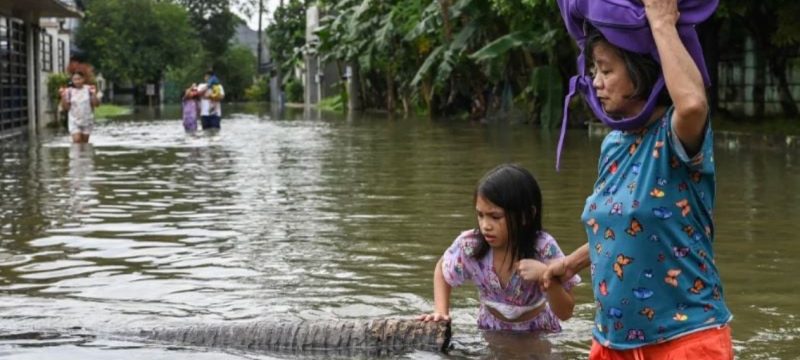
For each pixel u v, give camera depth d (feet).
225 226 24.35
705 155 9.11
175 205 28.40
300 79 207.72
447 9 73.87
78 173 38.34
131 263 19.75
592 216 9.75
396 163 41.52
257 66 283.79
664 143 9.16
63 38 110.52
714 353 9.16
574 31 9.71
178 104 211.41
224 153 49.21
